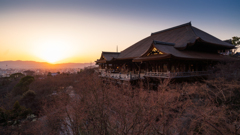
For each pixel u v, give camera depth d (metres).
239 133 11.66
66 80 42.16
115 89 15.10
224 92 16.45
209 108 13.43
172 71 22.48
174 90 15.71
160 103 11.84
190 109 14.35
